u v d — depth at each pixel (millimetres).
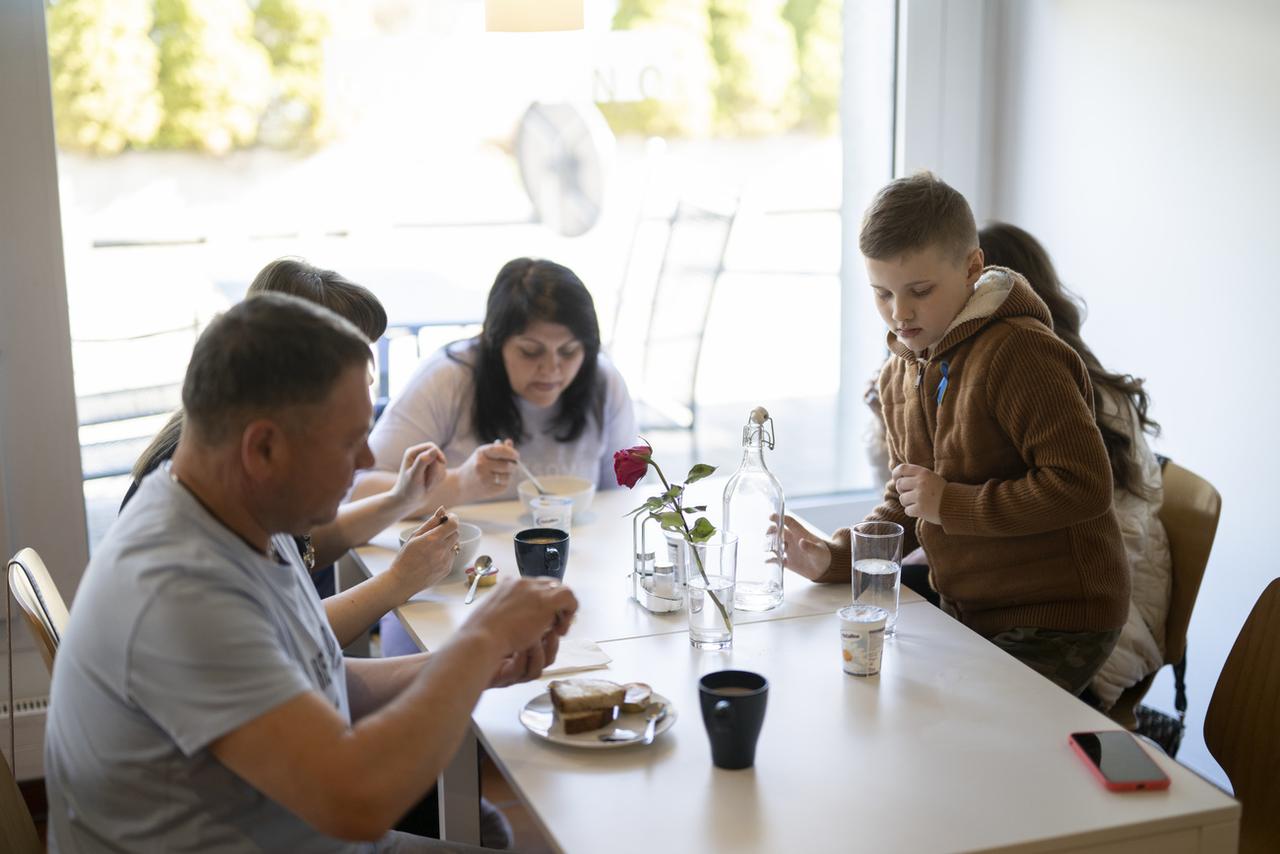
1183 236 2701
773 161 3291
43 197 2658
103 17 2709
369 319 1931
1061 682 1918
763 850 1209
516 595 1345
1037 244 2297
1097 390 2154
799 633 1760
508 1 2506
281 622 1295
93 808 1229
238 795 1220
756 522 2246
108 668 1179
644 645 1714
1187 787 1330
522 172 3100
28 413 2736
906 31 3238
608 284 3227
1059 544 1904
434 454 2082
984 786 1327
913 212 1835
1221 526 2674
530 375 2389
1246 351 2562
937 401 1971
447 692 1235
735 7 3166
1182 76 2666
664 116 3176
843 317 3451
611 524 2270
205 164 2863
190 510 1230
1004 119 3295
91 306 2816
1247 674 1791
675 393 3336
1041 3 3100
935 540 1995
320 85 2916
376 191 3012
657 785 1336
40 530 2793
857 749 1410
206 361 1210
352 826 1146
